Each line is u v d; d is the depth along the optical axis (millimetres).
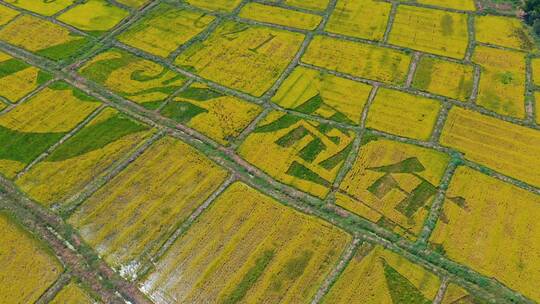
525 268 34281
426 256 35188
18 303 33438
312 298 33312
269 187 40281
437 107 46344
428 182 40031
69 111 47406
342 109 46500
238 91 48938
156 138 44438
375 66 50875
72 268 35219
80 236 37250
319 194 39656
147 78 50938
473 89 47906
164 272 34969
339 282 34000
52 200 39719
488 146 42781
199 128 45344
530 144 42844
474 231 36562
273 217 38031
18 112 47438
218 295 33625
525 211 37719
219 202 39188
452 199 38688
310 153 42719
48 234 37375
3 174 41844
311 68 51000
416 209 38156
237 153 43062
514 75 49125
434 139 43500
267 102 47594
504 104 46375
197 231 37312
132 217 38344
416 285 33688
